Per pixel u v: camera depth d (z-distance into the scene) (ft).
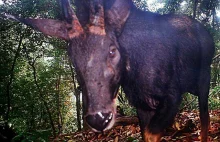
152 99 2.49
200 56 2.90
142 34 2.42
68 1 2.02
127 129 3.78
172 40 2.58
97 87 1.82
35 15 6.00
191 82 2.82
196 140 2.94
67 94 10.31
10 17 2.08
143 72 2.39
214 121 3.56
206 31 3.05
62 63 8.51
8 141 4.11
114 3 2.06
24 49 6.81
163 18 2.70
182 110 4.88
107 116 1.79
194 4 5.36
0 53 6.41
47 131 3.66
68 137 4.28
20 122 7.97
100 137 3.86
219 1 5.30
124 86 2.44
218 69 6.70
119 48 2.02
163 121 2.38
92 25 1.96
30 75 8.38
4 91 6.97
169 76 2.48
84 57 1.88
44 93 8.79
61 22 2.07
